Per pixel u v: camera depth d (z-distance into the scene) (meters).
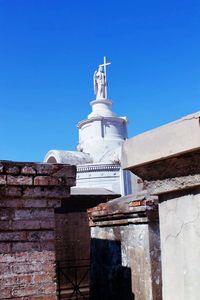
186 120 2.02
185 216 2.22
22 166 3.96
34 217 4.01
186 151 2.03
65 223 12.25
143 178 2.50
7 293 3.76
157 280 5.80
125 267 6.42
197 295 2.10
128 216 6.31
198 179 2.10
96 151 21.45
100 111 23.06
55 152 20.81
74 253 12.16
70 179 4.16
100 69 23.97
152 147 2.26
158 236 5.95
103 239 7.13
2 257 3.81
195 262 2.13
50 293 3.92
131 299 6.19
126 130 23.25
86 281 11.92
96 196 12.92
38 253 3.96
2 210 3.90
